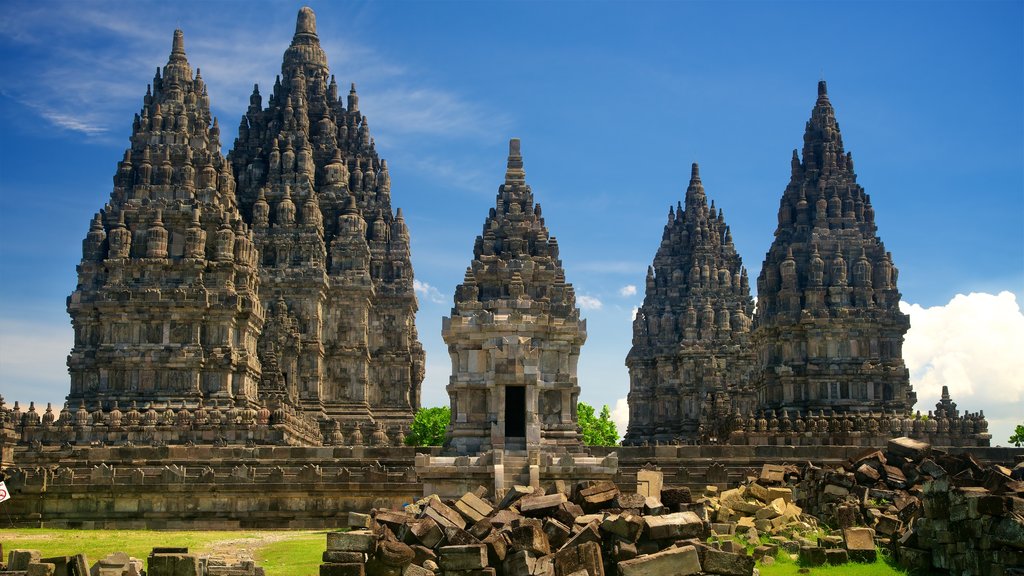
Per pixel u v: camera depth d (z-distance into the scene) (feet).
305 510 244.63
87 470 249.14
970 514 140.97
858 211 363.97
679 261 506.89
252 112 452.35
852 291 353.10
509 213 255.09
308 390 409.49
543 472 215.72
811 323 348.59
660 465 271.69
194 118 377.91
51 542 192.24
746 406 426.92
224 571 140.87
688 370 472.85
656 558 138.82
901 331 351.67
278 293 412.36
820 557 155.22
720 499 196.24
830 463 265.54
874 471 195.21
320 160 455.63
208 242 361.10
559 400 241.14
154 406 337.52
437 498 160.66
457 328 240.53
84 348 350.23
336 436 361.92
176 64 384.68
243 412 316.81
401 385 444.96
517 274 247.29
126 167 366.43
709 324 477.36
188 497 246.27
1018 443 386.52
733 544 149.79
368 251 438.81
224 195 375.25
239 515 245.04
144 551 179.22
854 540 157.17
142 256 354.95
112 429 313.53
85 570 141.90
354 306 429.38
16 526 243.40
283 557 170.09
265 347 398.62
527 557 142.51
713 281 490.49
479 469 215.31
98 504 246.47
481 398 238.48
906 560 151.94
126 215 356.59
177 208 358.02
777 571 152.05
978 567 139.54
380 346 447.83
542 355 241.76
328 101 476.95
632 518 147.64
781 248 363.76
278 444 313.73
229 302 349.00
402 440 410.72
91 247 357.82
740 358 468.34
